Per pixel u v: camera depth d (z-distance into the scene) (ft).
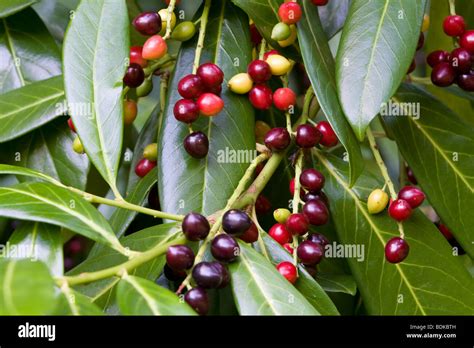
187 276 1.60
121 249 1.60
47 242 1.64
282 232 1.78
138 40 2.20
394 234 1.85
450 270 1.82
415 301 1.81
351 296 2.06
